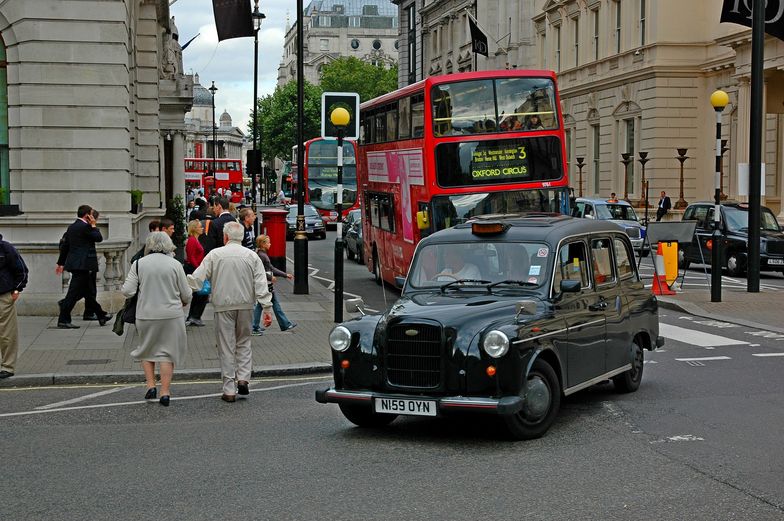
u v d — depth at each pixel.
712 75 46.59
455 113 21.00
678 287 25.02
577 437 9.29
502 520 6.70
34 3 19.72
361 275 30.61
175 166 39.78
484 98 21.02
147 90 30.05
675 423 9.88
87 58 19.89
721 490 7.41
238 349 11.70
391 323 9.29
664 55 47.12
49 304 18.59
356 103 17.44
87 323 17.67
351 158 57.00
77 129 19.95
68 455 8.78
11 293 12.65
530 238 10.40
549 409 9.36
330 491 7.50
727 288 24.91
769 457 8.44
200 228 17.86
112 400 11.63
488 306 9.45
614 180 51.69
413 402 9.03
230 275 11.43
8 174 20.38
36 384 12.68
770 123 41.22
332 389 9.52
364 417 9.79
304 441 9.31
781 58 39.06
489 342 8.87
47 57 19.80
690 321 18.84
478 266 10.39
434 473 8.02
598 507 6.98
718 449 8.75
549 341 9.43
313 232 47.84
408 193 22.53
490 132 20.97
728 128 45.25
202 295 17.64
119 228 19.88
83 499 7.35
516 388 8.94
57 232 19.88
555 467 8.15
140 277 11.33
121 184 20.11
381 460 8.51
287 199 75.31
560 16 57.78
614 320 10.97
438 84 21.00
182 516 6.89
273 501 7.24
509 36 66.25
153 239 11.41
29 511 7.05
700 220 31.16
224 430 9.85
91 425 10.15
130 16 25.34
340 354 9.52
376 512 6.92
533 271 10.15
